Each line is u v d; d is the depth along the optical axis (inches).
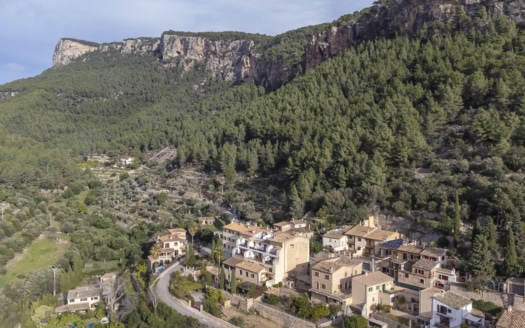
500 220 4379.9
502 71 6550.2
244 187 7632.9
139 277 5007.4
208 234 5885.8
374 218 5378.9
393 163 5979.3
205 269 4697.3
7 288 4658.0
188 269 4921.3
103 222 7111.2
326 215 5620.1
